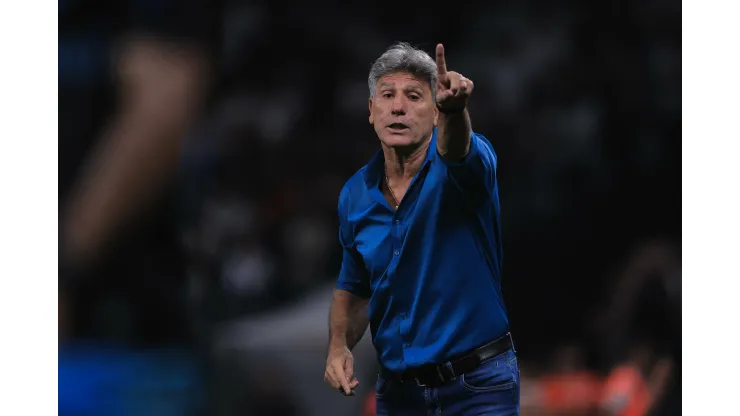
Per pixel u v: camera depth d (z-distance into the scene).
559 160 25.48
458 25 27.44
